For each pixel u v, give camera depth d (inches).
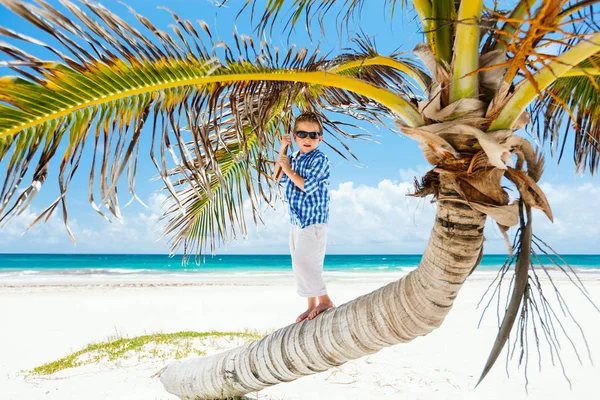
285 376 131.0
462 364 257.6
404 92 151.1
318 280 141.5
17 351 299.0
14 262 2066.9
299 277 142.1
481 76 96.7
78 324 394.0
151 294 653.3
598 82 123.3
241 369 140.9
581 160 132.8
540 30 73.4
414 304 105.6
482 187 95.3
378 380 224.8
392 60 127.1
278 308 494.3
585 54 78.0
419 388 214.5
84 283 941.8
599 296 589.3
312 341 120.6
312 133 147.6
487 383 223.3
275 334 134.4
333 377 228.4
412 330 107.3
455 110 94.4
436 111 97.6
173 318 425.1
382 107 149.3
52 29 72.0
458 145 94.7
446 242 100.3
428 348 291.3
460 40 92.0
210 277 1262.3
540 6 70.8
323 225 145.9
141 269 1679.4
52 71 74.0
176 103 96.7
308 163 147.4
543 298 91.4
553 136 135.6
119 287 800.9
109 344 284.5
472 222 98.6
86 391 209.9
